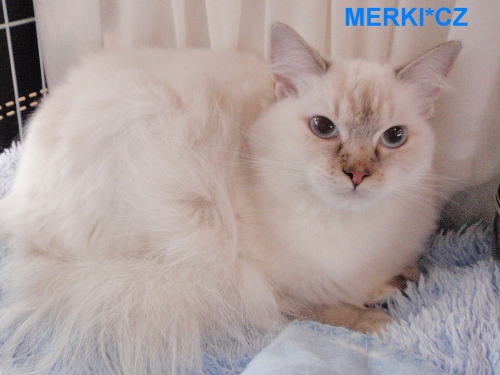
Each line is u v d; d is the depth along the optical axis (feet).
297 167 2.64
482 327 2.61
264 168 2.82
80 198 2.86
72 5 4.13
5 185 3.90
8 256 3.12
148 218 2.86
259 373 2.35
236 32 3.81
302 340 2.65
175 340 2.66
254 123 2.94
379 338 2.67
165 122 2.89
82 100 2.99
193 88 3.08
